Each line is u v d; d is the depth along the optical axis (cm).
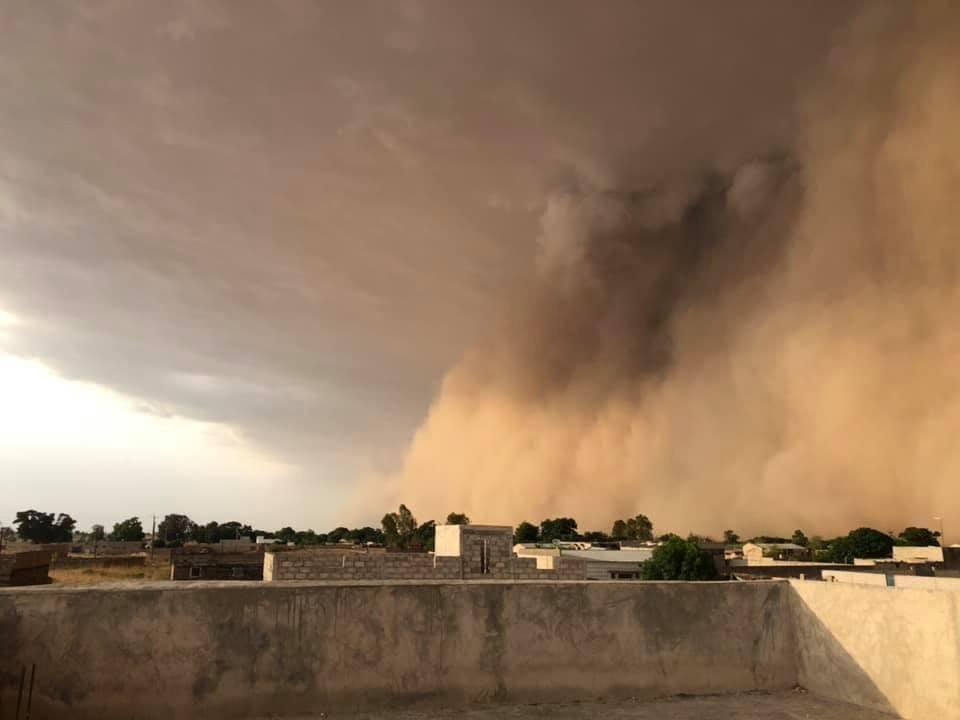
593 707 411
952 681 363
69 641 349
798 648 467
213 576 2528
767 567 2697
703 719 393
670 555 2952
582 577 1509
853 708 416
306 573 1392
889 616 404
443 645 404
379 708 386
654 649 441
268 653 374
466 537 1473
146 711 353
